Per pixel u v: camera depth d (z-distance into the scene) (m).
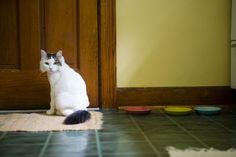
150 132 1.60
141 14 2.25
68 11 2.21
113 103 2.26
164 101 2.30
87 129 1.66
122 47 2.26
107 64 2.24
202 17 2.29
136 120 1.90
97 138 1.50
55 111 2.01
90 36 2.24
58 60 1.96
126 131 1.63
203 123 1.81
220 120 1.89
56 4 2.20
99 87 2.27
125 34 2.26
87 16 2.22
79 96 1.97
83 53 2.24
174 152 1.27
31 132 1.61
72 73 2.00
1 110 2.21
